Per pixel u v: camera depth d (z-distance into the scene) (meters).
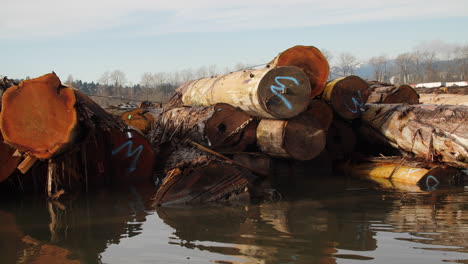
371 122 10.51
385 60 81.00
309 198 7.64
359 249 4.81
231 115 9.62
